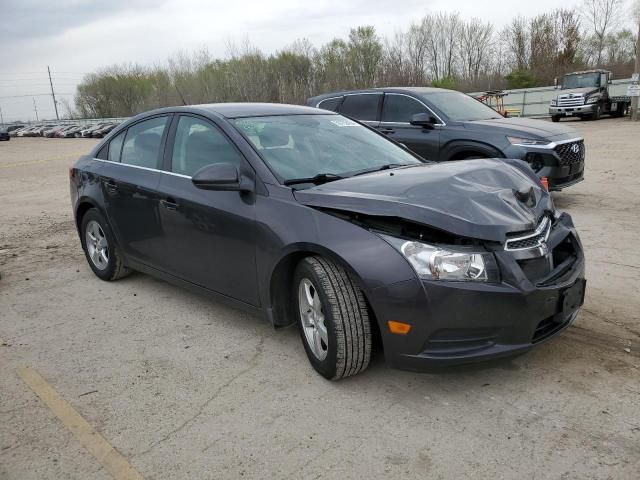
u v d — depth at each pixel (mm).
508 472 2484
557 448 2631
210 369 3568
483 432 2775
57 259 6410
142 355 3811
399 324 2863
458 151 7570
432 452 2643
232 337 4023
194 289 4234
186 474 2582
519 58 46531
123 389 3375
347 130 4434
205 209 3840
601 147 14609
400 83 46594
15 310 4797
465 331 2818
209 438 2842
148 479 2561
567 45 43875
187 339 4027
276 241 3330
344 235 3035
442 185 3189
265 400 3168
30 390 3410
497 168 3592
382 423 2891
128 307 4711
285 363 3588
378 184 3293
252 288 3631
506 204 3078
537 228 3098
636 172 10352
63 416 3107
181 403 3186
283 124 4172
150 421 3021
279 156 3752
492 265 2830
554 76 42031
